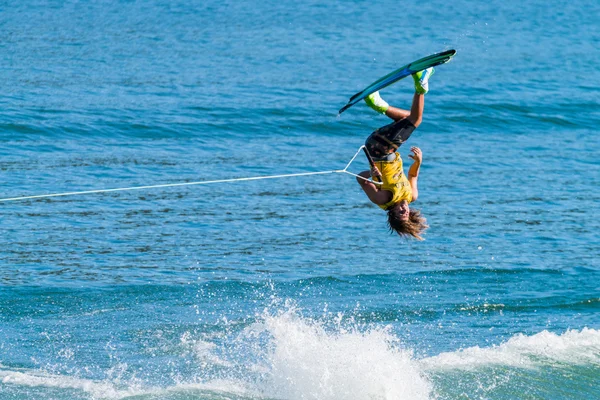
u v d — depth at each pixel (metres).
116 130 91.88
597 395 37.38
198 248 60.72
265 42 150.12
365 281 54.72
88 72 118.06
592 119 108.19
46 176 76.38
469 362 40.47
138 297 50.59
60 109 96.69
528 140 98.88
